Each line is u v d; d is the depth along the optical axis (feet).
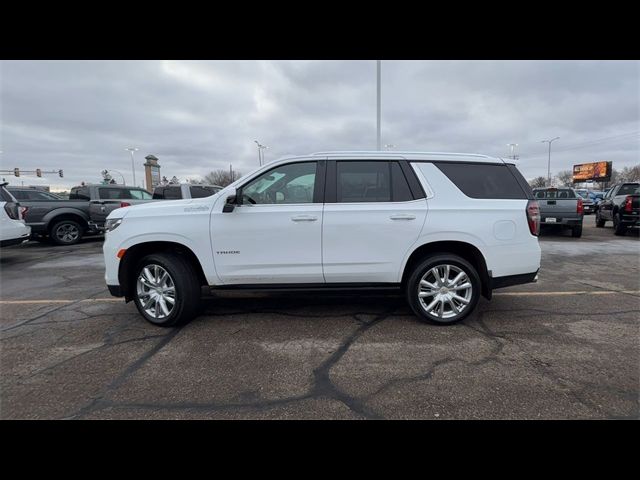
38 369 9.73
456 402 8.10
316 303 15.12
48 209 34.27
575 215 35.01
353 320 13.15
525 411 7.76
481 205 12.43
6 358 10.37
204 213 12.30
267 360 10.14
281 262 12.37
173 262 12.32
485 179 12.81
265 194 12.53
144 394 8.52
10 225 23.65
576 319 13.14
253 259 12.36
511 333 11.85
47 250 31.96
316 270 12.46
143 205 13.12
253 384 8.92
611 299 15.57
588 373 9.24
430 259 12.41
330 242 12.29
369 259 12.39
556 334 11.76
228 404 8.12
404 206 12.32
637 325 12.53
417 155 12.91
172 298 12.46
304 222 12.19
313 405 8.06
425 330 12.16
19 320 13.51
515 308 14.38
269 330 12.28
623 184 41.52
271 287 12.71
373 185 12.57
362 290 12.85
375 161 12.69
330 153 12.76
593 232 42.19
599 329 12.17
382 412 7.80
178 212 12.44
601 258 25.54
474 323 12.76
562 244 32.40
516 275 12.64
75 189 38.83
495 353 10.41
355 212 12.23
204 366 9.82
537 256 12.66
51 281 20.04
